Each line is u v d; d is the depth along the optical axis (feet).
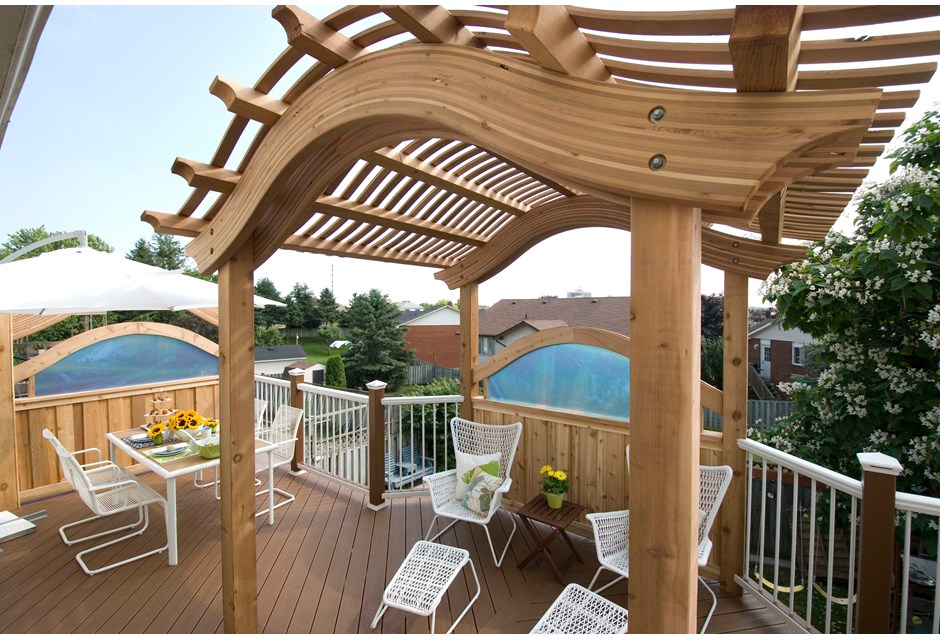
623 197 3.60
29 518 12.18
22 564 10.03
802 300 12.26
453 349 77.97
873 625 6.01
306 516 12.43
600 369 11.32
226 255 7.43
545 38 3.33
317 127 5.52
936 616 5.98
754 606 8.66
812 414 13.46
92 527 11.82
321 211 8.95
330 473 15.02
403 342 70.79
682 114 3.23
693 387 3.45
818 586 12.19
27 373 13.58
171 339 16.62
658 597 3.46
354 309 70.03
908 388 11.50
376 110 4.87
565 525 9.58
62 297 10.21
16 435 13.24
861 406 12.00
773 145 2.96
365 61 5.00
